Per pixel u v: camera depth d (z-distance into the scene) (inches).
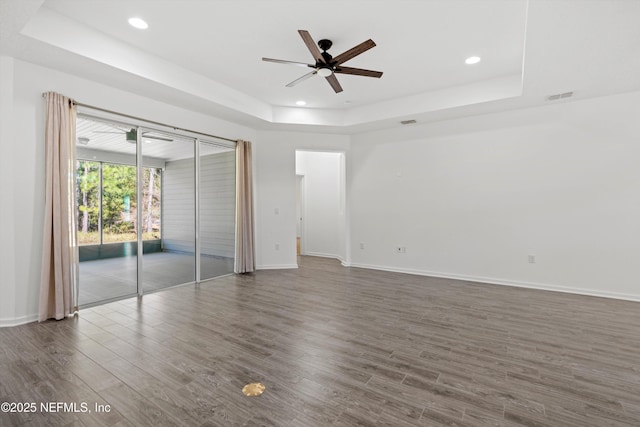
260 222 228.4
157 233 209.3
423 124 210.7
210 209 203.5
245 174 215.0
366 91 182.2
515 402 72.2
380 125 214.2
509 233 184.1
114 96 145.2
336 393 75.5
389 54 137.9
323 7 104.7
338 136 241.6
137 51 131.9
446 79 165.8
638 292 152.8
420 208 213.3
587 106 163.0
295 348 99.9
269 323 121.6
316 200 301.9
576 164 166.1
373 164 232.4
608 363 90.5
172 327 117.0
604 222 160.2
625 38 102.9
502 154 185.3
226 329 115.3
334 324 120.8
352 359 92.7
